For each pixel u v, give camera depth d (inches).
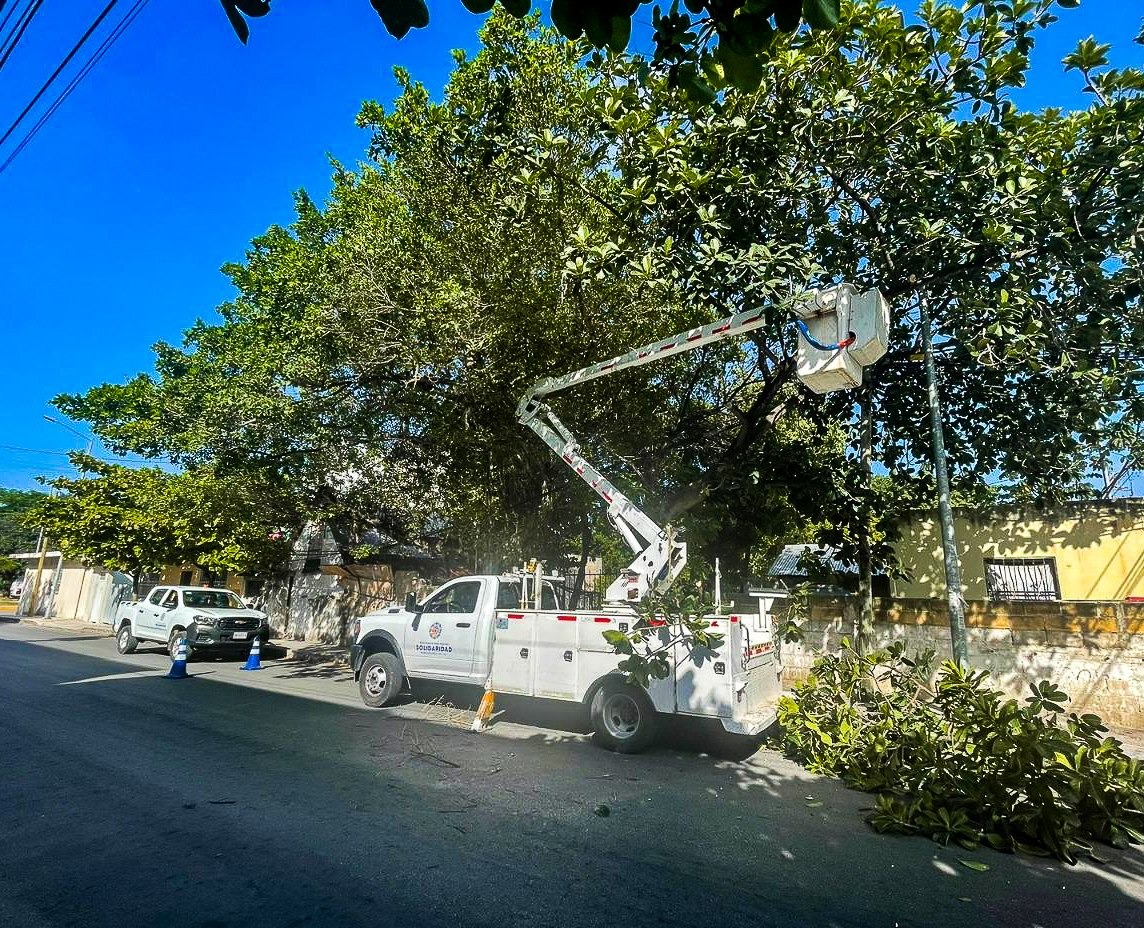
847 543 421.7
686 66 101.0
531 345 386.6
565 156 358.9
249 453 472.4
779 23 87.0
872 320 245.8
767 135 302.0
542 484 482.6
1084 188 297.0
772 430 448.1
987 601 404.8
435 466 507.5
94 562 861.8
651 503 460.1
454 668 367.2
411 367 396.2
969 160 295.7
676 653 293.4
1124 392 328.5
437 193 400.5
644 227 329.1
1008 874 178.5
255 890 153.9
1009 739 206.8
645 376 426.0
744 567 547.2
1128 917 155.6
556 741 315.6
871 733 255.0
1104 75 271.6
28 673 510.3
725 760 289.6
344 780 241.3
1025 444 387.5
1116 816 205.0
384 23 80.0
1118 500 465.4
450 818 205.3
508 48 368.2
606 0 82.7
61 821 196.2
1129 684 347.9
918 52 285.0
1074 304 311.0
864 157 315.9
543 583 391.9
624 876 167.8
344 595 797.9
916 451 418.6
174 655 516.1
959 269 329.1
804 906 155.3
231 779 239.6
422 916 143.9
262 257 700.7
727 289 291.6
